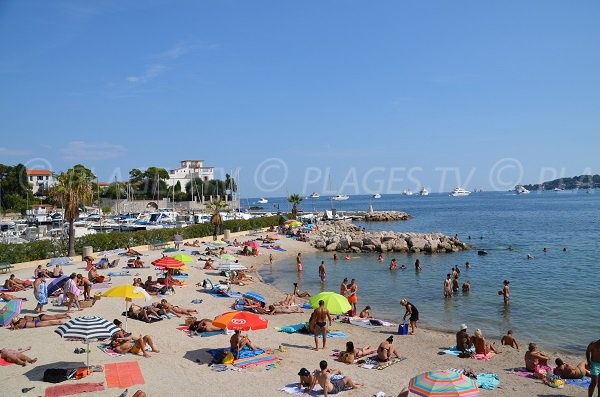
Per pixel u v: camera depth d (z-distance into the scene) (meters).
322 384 15.58
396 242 63.19
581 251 58.91
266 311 27.91
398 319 28.33
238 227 73.50
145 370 17.22
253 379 16.84
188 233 61.00
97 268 38.91
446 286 34.25
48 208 108.88
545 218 120.94
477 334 21.06
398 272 46.22
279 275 44.66
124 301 27.70
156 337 21.34
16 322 21.91
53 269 36.03
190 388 15.82
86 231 66.94
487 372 18.66
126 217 100.75
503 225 103.69
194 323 22.70
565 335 24.94
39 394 14.65
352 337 23.69
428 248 61.66
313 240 68.31
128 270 38.53
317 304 21.91
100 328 15.96
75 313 24.52
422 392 13.11
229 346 20.41
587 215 127.38
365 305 32.00
